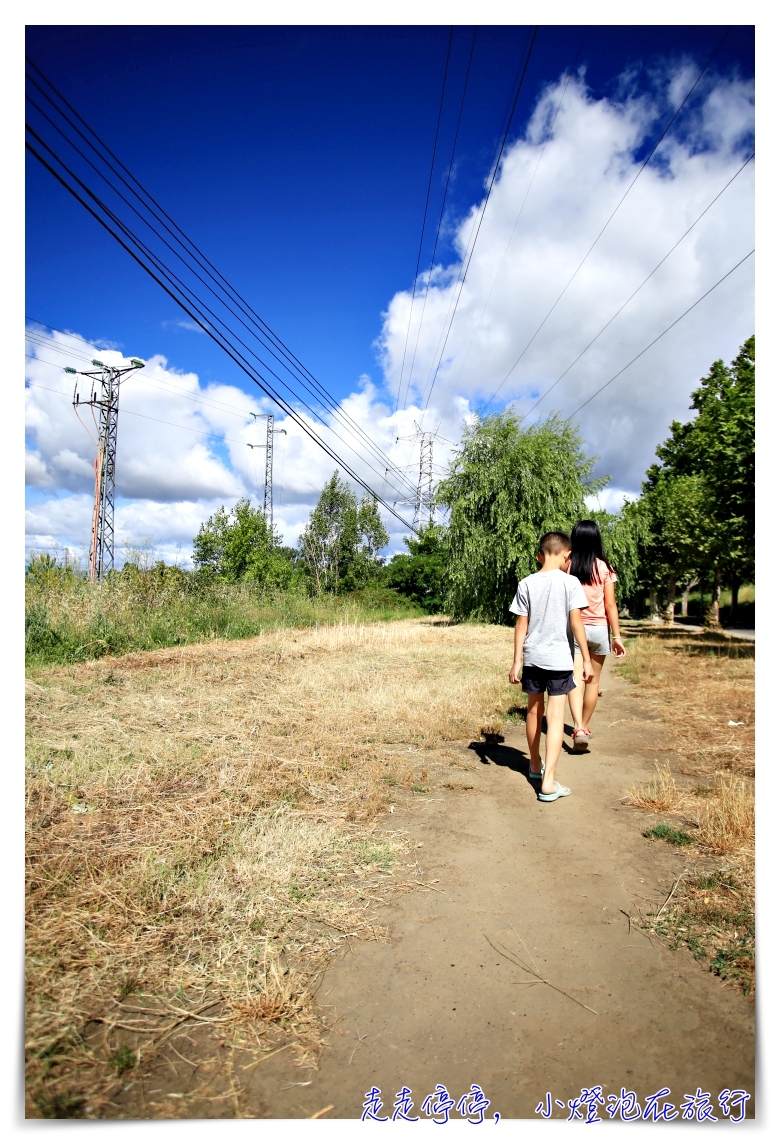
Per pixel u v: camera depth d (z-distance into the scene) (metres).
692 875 3.00
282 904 2.71
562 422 21.91
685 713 6.64
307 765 4.55
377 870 3.08
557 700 4.06
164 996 2.11
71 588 10.98
